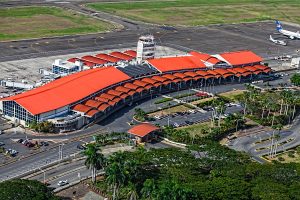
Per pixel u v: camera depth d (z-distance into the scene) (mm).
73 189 199500
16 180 175625
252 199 176000
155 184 174000
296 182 188500
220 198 173000
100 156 195625
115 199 189125
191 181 182750
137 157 196250
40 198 162125
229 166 197250
